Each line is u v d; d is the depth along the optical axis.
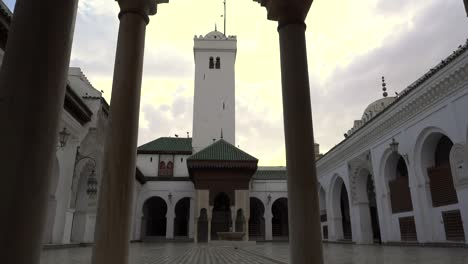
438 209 12.14
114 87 3.57
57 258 8.41
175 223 28.50
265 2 4.16
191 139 30.77
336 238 20.91
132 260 8.87
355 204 18.16
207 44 30.67
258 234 28.08
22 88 1.87
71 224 13.38
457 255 8.49
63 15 2.09
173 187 25.66
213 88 29.84
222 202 22.23
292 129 3.65
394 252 10.38
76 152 13.41
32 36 1.95
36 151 1.85
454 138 10.91
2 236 1.69
